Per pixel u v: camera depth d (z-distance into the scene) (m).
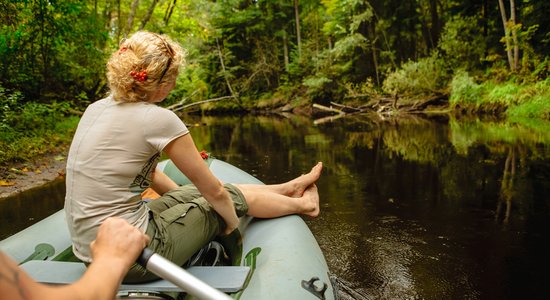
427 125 9.11
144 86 1.35
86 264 1.36
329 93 16.69
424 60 13.77
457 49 13.31
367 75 16.53
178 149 1.37
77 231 1.35
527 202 3.35
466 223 2.96
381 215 3.18
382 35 16.11
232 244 1.95
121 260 0.84
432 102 12.77
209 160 2.90
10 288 0.54
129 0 11.16
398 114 12.64
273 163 5.35
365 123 10.42
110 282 0.77
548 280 2.15
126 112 1.34
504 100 10.37
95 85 8.76
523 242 2.62
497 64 12.00
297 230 1.81
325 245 2.65
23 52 6.61
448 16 14.70
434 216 3.13
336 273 2.28
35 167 4.62
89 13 7.86
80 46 7.57
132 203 1.36
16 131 5.44
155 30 11.61
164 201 1.61
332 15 17.55
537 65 10.66
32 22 6.32
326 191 3.89
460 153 5.50
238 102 18.30
